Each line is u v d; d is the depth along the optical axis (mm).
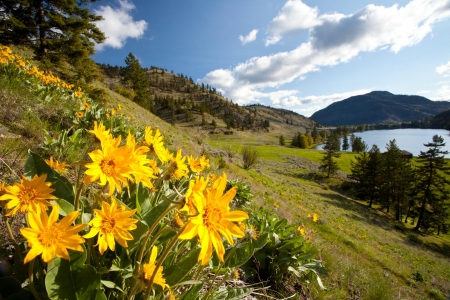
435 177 34531
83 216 1224
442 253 23703
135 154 1037
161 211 1447
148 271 1020
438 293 10414
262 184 19703
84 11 15516
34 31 14406
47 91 5602
